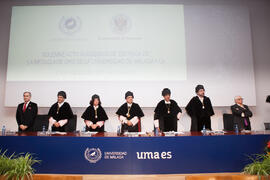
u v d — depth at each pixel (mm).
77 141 2711
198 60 4855
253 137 2770
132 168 2662
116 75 4762
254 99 4812
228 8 4957
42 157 2707
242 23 4945
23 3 5055
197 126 4359
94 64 4773
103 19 4832
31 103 4324
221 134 2840
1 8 5102
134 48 4805
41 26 4809
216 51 4875
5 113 4953
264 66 5102
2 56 5031
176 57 4797
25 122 4215
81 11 4844
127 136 2746
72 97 4746
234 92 4820
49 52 4777
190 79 4816
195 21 4910
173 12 4859
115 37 4809
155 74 4770
